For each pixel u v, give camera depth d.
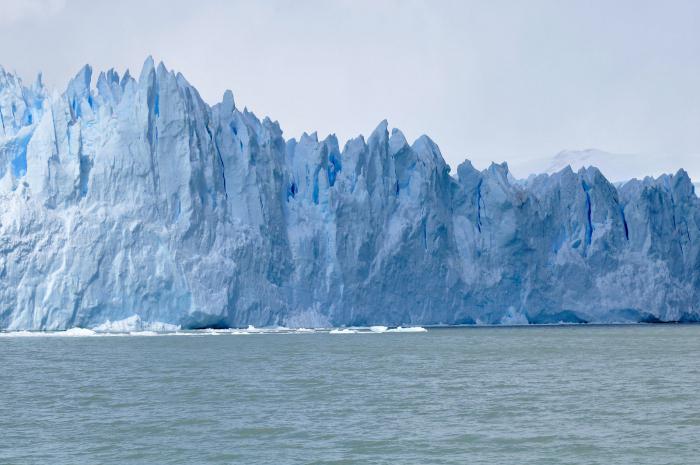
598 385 128.00
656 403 109.00
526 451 80.31
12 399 110.50
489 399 112.25
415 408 104.44
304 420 95.75
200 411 101.38
